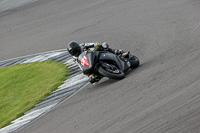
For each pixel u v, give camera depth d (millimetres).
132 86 29734
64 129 26969
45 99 37031
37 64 52906
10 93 43969
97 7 69312
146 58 38469
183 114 21969
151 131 21453
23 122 32781
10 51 63781
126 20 57812
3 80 50312
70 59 49750
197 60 31000
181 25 46969
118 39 51000
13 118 34938
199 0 55688
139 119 23391
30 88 43125
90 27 60688
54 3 80688
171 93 25578
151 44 43656
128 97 27781
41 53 57531
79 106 30641
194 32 42219
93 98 30953
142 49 43000
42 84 42844
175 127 20922
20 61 57406
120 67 32812
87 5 72438
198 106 22234
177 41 40875
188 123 20812
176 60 33156
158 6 59062
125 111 25453
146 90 27781
